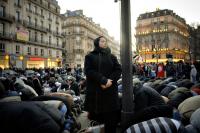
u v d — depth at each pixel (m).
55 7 58.31
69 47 73.50
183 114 3.57
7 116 2.08
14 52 41.91
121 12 3.86
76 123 3.63
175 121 2.38
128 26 3.81
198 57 75.12
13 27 41.84
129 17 3.83
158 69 17.62
